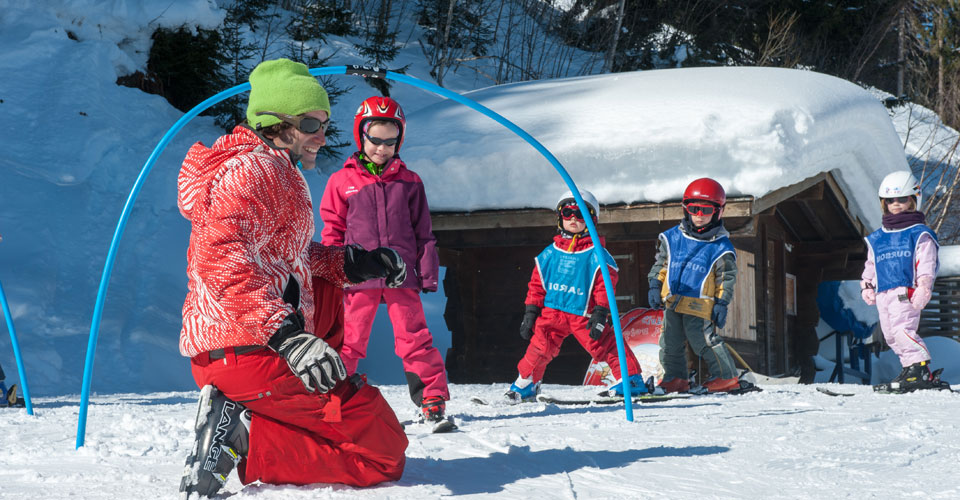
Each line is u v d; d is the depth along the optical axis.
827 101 9.41
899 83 36.84
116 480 2.29
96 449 2.85
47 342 8.83
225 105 17.25
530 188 9.20
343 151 18.52
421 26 31.09
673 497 2.07
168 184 13.59
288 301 2.06
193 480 1.99
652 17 31.75
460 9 29.05
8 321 4.62
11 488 2.17
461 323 10.41
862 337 13.35
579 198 3.85
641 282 9.61
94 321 2.99
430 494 2.08
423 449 2.83
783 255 11.73
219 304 1.89
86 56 15.70
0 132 13.60
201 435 2.01
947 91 35.75
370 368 11.42
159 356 9.22
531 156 9.20
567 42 32.53
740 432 3.33
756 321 10.70
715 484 2.24
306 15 23.81
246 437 2.07
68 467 2.52
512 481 2.26
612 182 8.82
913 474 2.40
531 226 9.26
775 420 3.82
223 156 2.01
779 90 9.21
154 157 3.16
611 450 2.83
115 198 12.64
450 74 28.05
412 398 3.89
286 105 2.08
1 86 14.65
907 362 6.31
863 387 6.82
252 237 1.93
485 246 9.81
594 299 5.29
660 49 31.84
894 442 3.03
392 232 3.95
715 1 30.78
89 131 14.06
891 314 6.38
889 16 33.50
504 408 4.86
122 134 14.60
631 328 8.99
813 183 9.66
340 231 4.11
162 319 10.05
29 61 15.41
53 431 3.52
